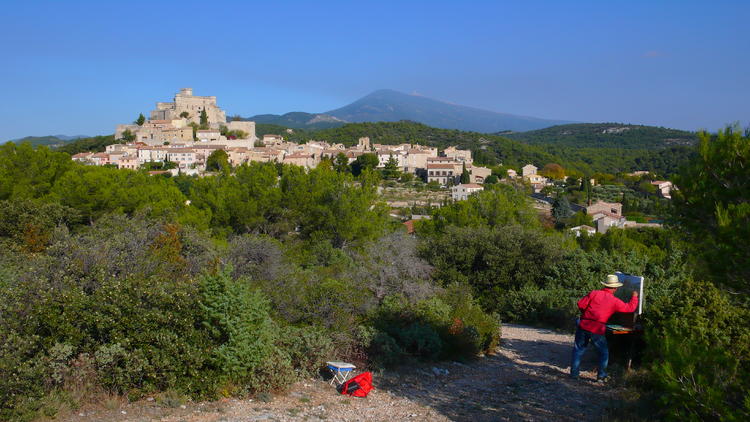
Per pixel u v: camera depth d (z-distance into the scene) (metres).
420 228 35.59
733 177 6.16
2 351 6.95
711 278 5.98
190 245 17.86
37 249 17.77
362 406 7.98
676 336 6.18
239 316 8.38
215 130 138.00
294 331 10.37
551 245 23.30
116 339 7.61
